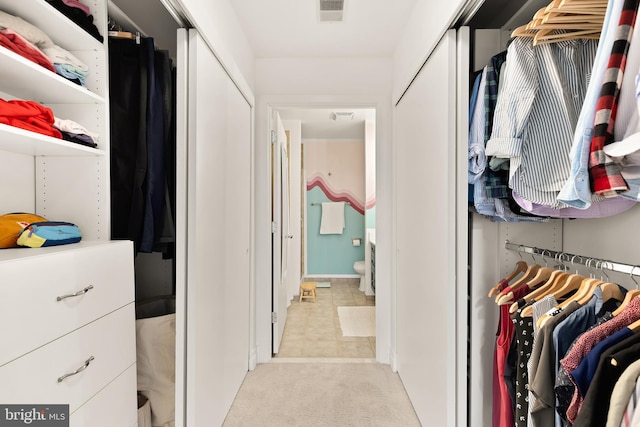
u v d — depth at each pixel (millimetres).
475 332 1449
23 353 805
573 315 989
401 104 2211
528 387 1045
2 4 1008
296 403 1968
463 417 1395
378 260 2490
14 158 1212
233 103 1916
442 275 1463
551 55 1068
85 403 1008
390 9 1901
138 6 1690
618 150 687
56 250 957
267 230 2498
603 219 1234
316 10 1918
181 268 1369
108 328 1119
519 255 1453
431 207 1602
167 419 1516
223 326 1752
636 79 624
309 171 5250
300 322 3414
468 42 1365
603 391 779
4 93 1167
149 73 1520
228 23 1782
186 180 1372
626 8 685
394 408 1926
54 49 1130
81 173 1306
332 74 2479
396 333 2363
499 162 1224
